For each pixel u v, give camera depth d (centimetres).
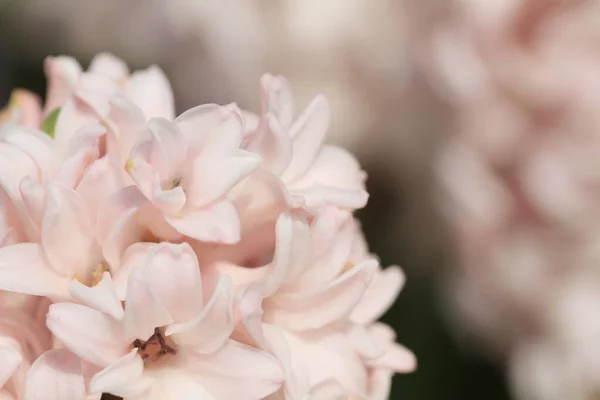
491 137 44
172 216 30
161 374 31
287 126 32
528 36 44
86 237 31
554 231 45
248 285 30
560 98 44
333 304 31
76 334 30
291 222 31
